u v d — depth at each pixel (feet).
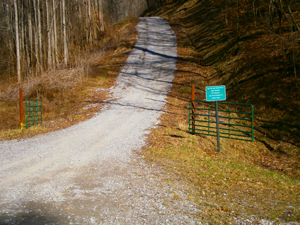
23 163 23.84
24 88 61.52
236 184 19.94
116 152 27.61
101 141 31.73
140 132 34.99
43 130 37.29
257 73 50.78
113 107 49.90
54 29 81.56
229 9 80.48
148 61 81.20
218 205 15.62
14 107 55.57
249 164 27.84
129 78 69.21
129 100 54.08
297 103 38.99
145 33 110.32
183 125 37.58
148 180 19.88
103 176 20.75
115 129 36.94
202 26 106.52
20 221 13.26
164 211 14.60
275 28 59.82
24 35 95.96
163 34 108.06
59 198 16.38
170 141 30.68
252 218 13.82
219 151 29.78
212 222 13.30
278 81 44.96
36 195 16.83
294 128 35.81
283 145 33.71
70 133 35.50
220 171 22.81
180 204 15.60
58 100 56.29
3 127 42.04
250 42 63.00
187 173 21.75
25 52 93.50
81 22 117.39
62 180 19.70
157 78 67.67
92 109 49.03
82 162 24.39
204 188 18.62
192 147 29.43
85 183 19.15
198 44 92.94
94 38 112.27
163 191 17.66
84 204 15.52
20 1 96.37
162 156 26.04
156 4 193.88
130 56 86.79
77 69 68.39
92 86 63.77
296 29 53.72
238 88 51.55
